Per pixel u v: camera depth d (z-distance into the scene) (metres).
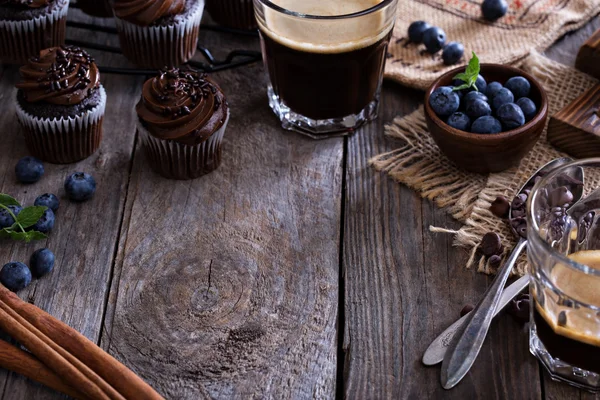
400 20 2.10
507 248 1.54
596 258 1.36
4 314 1.37
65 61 1.68
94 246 1.60
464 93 1.69
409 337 1.43
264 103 1.90
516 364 1.38
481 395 1.35
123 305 1.50
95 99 1.70
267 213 1.66
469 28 2.06
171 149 1.65
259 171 1.75
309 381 1.38
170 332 1.45
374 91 1.80
